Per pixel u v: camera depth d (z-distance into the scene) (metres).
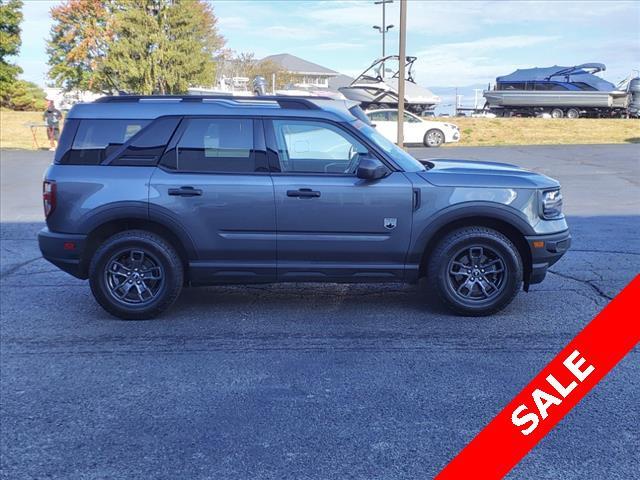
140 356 4.86
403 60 17.42
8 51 40.31
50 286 6.96
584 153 21.77
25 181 16.47
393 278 5.69
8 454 3.47
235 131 5.65
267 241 5.59
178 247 5.77
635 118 35.41
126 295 5.71
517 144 26.25
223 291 6.71
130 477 3.24
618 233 9.30
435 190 5.52
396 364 4.63
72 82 44.53
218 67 45.59
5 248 8.95
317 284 6.94
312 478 3.20
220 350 4.97
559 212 5.80
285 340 5.17
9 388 4.31
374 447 3.48
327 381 4.36
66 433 3.70
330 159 5.65
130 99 5.82
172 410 3.96
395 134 24.31
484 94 37.75
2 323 5.68
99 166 5.64
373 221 5.54
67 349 5.03
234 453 3.45
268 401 4.06
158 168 5.63
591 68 35.88
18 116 34.62
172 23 36.06
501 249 5.54
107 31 39.56
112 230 5.84
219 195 5.54
